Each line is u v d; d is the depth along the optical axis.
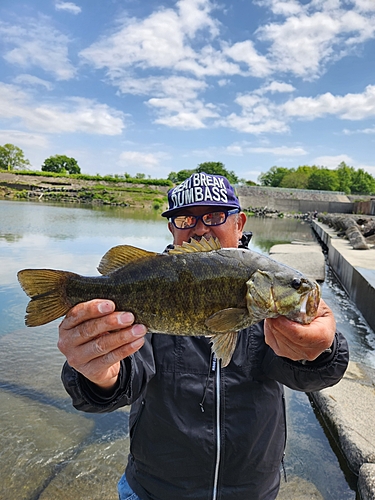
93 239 4.93
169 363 0.61
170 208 0.79
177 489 0.58
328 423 1.13
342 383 1.33
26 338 1.76
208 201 0.73
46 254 3.65
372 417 1.13
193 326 0.54
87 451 1.05
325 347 0.47
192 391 0.59
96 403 0.51
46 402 1.27
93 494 0.92
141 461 0.61
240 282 0.53
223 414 0.58
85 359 0.45
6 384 1.37
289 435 1.12
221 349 0.53
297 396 1.34
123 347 0.45
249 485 0.58
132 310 0.53
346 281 3.03
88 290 0.53
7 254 3.55
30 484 0.94
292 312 0.51
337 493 0.92
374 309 2.05
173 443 0.58
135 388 0.54
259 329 0.64
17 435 1.10
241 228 0.82
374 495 0.83
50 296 0.53
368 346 1.88
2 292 2.35
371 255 3.44
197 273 0.53
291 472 0.97
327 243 5.80
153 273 0.53
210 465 0.58
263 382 0.61
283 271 0.53
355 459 0.96
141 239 5.39
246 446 0.58
